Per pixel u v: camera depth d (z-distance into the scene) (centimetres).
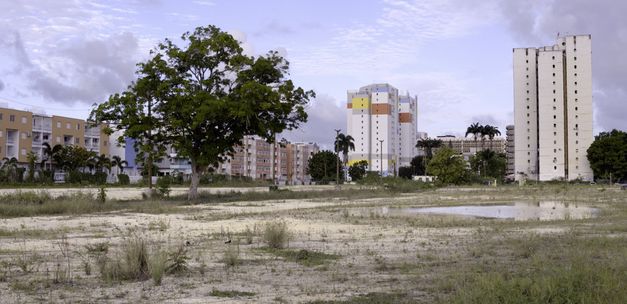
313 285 993
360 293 922
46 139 11612
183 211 3130
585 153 13325
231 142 4766
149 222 2370
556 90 13538
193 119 4188
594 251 1377
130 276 1048
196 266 1205
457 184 9219
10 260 1275
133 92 4309
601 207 3691
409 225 2242
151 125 4275
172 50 4384
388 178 8262
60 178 10181
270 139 4778
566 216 2811
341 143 14312
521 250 1415
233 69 4522
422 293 918
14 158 9588
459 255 1374
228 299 877
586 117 13362
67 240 1672
